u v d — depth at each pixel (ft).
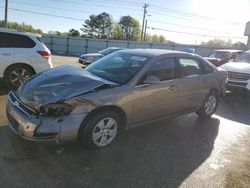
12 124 11.80
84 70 14.57
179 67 15.55
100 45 115.44
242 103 25.05
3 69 21.62
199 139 14.76
